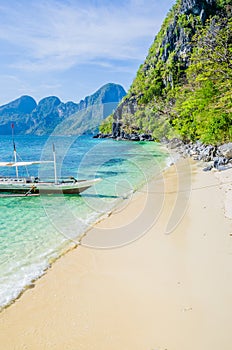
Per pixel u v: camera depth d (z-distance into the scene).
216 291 5.32
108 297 5.52
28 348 4.37
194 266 6.29
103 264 6.89
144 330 4.55
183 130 27.06
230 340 4.17
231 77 20.19
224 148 20.28
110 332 4.59
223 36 21.89
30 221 10.95
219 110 22.17
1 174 24.56
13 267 7.09
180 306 5.01
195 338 4.27
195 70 24.78
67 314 5.12
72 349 4.31
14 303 5.55
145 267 6.53
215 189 12.77
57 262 7.23
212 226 8.42
